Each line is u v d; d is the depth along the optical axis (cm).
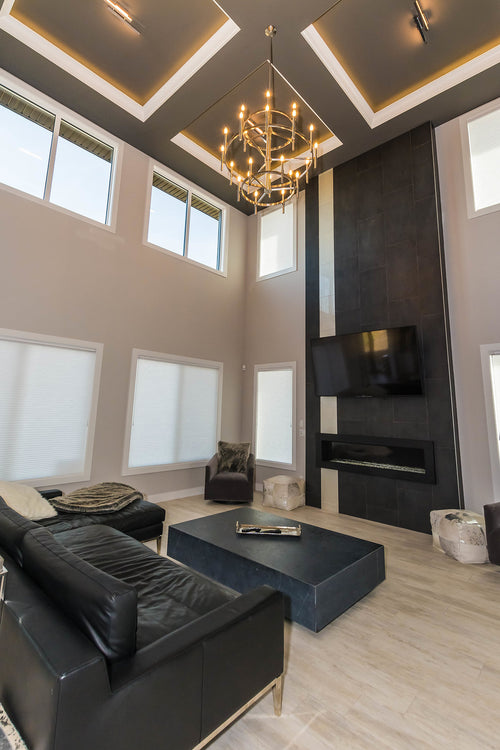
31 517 267
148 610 158
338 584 216
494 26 344
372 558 249
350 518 453
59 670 91
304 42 346
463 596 259
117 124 459
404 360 426
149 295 512
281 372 593
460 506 389
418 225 445
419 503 411
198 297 580
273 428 590
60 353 420
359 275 494
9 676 115
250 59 366
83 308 439
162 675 110
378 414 457
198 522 310
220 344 609
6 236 384
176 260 552
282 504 482
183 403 548
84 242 446
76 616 116
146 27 350
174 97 415
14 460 379
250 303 653
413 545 362
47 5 335
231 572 243
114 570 198
